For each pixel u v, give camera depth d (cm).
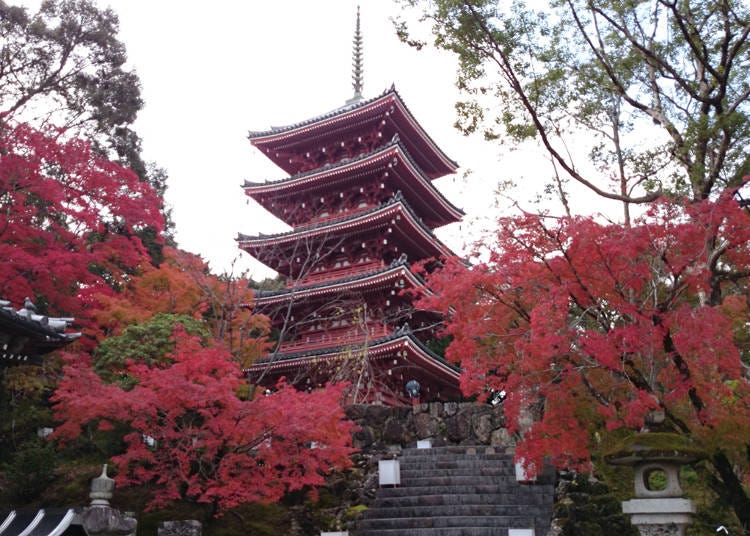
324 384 3391
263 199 4053
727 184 1354
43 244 2316
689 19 1420
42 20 3509
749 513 1162
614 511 1631
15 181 2047
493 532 1655
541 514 1728
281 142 4184
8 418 2134
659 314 1141
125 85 3750
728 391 1184
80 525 864
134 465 1903
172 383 1565
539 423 1279
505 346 1358
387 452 2442
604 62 1414
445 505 1873
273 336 4059
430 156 4309
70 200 2170
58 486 1886
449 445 2538
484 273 1354
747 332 1572
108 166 2239
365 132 3997
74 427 1644
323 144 4144
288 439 1678
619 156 1636
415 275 3388
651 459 1105
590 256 1208
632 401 1138
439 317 3662
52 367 2369
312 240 3434
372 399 3259
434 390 3659
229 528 1833
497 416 2564
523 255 1305
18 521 868
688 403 1261
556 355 1225
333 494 2075
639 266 1148
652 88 1464
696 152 1346
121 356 2008
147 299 2606
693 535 1515
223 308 2458
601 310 1239
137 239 2344
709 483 1411
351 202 3931
